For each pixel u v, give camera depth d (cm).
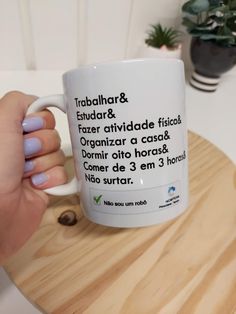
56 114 38
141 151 19
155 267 24
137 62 18
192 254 25
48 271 24
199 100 52
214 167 35
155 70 18
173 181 21
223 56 48
